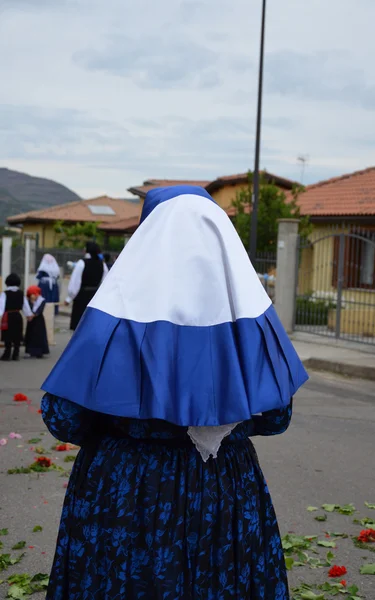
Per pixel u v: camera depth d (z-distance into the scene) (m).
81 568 2.35
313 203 23.31
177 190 2.51
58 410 2.36
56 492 5.70
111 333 2.30
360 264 18.91
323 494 5.76
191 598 2.29
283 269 16.61
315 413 8.98
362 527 5.04
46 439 7.48
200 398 2.23
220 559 2.31
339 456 6.96
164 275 2.35
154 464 2.35
